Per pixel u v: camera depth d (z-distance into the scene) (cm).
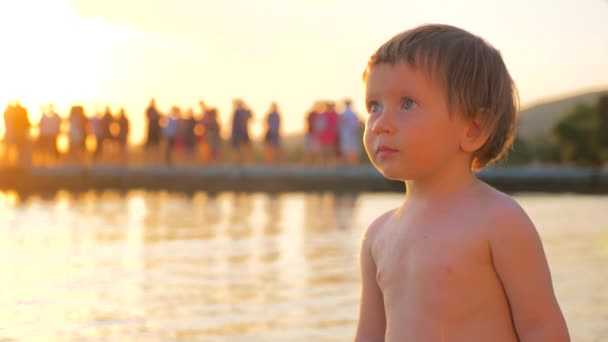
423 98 221
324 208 1795
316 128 2745
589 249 962
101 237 1136
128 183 2675
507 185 2634
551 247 988
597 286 685
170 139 2806
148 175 2678
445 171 228
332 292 677
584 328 529
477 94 222
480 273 219
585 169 2783
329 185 2608
